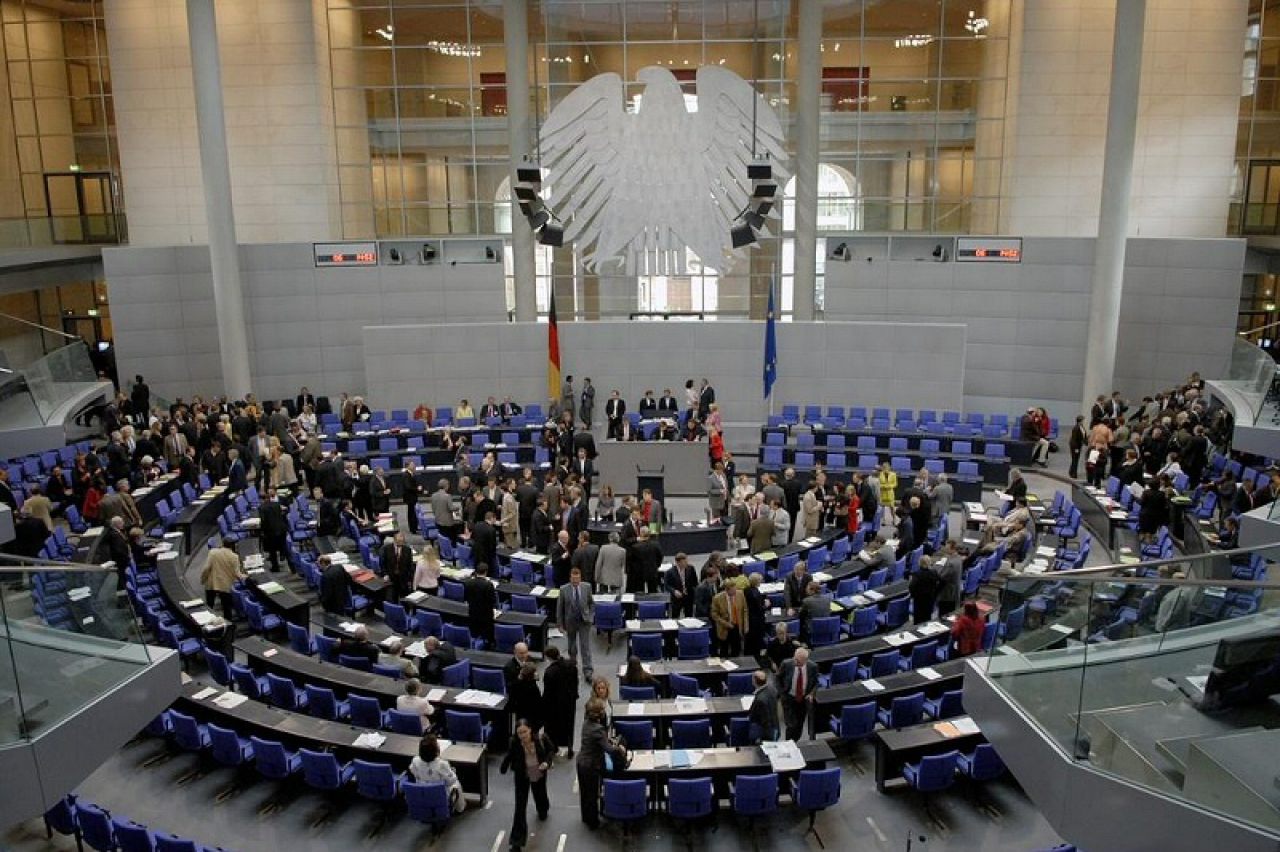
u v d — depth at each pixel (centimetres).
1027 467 2402
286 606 1455
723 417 2688
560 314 2969
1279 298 3122
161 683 1020
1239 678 683
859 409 2584
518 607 1498
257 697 1235
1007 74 2839
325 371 2878
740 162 2714
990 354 2784
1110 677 766
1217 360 2606
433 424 2625
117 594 998
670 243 2748
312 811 1093
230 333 2647
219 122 2536
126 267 2720
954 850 1023
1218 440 2066
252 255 2777
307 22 2809
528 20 2770
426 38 2914
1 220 2592
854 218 2962
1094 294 2486
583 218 2748
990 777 1069
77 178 3091
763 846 1032
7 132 3020
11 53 3011
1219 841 682
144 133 2897
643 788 997
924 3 2820
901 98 2886
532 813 1088
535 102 2831
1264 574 766
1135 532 1817
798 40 2673
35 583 881
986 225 2942
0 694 834
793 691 1155
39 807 864
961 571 1482
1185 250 2603
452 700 1165
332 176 2948
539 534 1780
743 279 2925
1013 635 891
